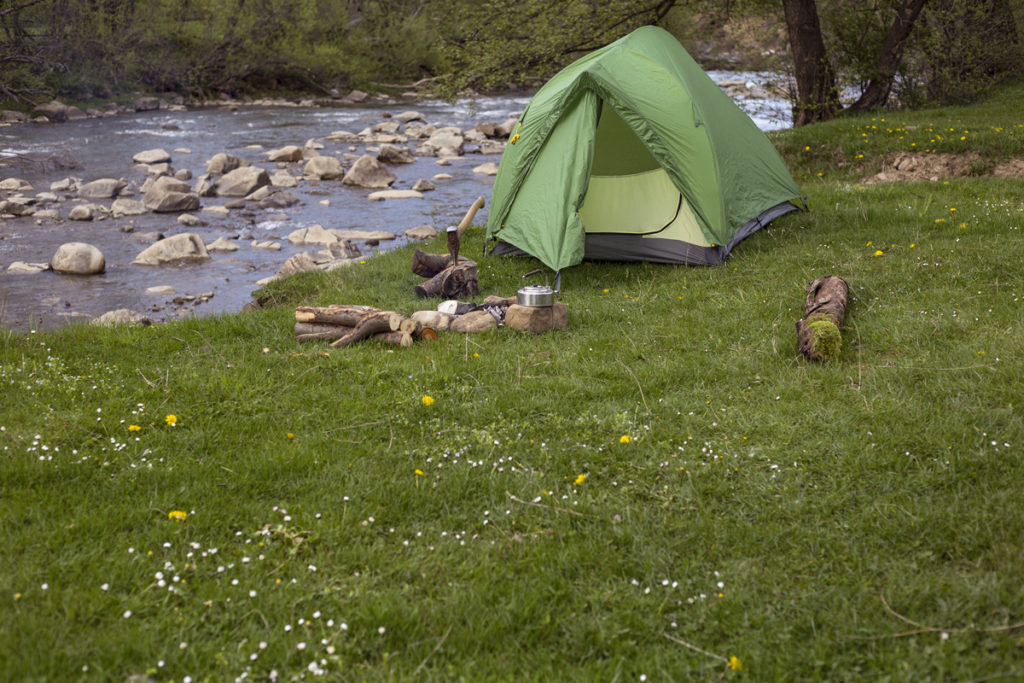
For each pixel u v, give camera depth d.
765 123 26.00
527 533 4.06
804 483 4.41
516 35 17.61
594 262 9.83
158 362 6.68
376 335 7.04
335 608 3.45
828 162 15.15
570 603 3.53
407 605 3.46
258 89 42.22
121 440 5.04
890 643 3.16
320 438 5.09
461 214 16.56
